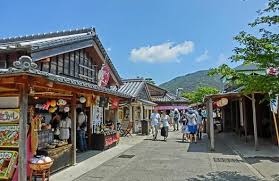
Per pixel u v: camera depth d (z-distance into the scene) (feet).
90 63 50.72
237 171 31.17
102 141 47.16
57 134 38.09
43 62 35.42
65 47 38.55
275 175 28.89
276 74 23.99
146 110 95.30
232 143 54.60
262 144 51.83
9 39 45.80
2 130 25.05
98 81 51.08
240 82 26.05
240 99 57.72
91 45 46.68
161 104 131.44
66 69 41.81
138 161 37.52
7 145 24.85
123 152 45.32
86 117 47.85
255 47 24.67
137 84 87.25
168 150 47.19
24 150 23.39
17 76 20.72
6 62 30.83
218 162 36.32
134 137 69.51
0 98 25.50
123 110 80.84
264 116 63.52
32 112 26.81
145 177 28.78
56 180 27.73
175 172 30.86
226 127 84.43
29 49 29.45
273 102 29.60
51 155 29.99
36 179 26.27
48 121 39.93
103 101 45.80
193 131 57.93
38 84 24.17
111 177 28.94
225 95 47.14
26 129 23.68
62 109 41.16
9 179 24.30
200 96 130.52
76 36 41.93
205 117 80.59
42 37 45.83
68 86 28.60
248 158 38.68
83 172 31.17
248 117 66.90
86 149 46.80
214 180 27.37
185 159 38.63
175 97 138.72
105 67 52.08
